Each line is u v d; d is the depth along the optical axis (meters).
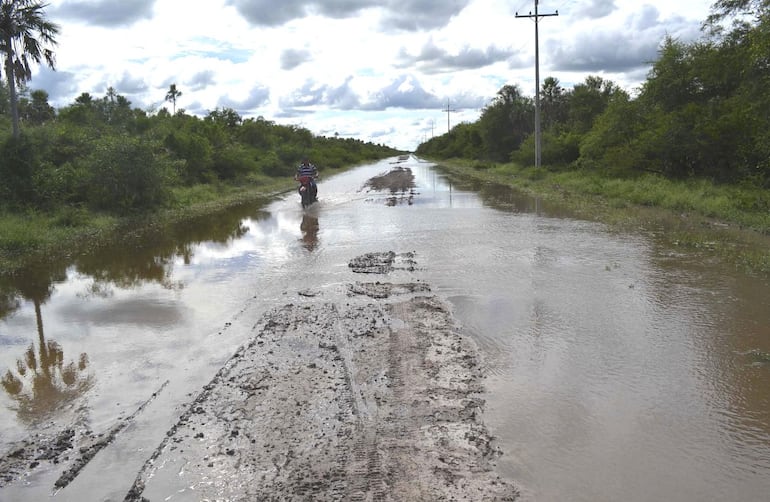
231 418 4.31
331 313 6.85
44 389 4.97
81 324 6.77
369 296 7.58
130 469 3.71
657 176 21.73
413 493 3.37
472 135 61.25
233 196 24.38
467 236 12.28
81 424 4.33
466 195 22.73
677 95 21.98
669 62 21.95
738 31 19.20
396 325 6.36
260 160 37.03
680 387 4.69
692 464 3.62
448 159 73.88
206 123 33.31
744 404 4.39
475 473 3.56
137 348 5.90
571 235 12.23
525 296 7.43
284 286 8.30
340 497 3.34
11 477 3.66
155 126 29.30
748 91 17.31
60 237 13.31
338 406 4.45
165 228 15.27
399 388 4.75
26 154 16.17
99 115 28.52
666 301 7.08
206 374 5.18
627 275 8.47
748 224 13.09
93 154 17.98
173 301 7.68
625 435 3.97
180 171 25.14
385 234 12.87
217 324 6.61
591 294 7.47
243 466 3.68
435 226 13.93
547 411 4.32
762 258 9.33
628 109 24.33
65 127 21.80
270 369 5.21
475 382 4.84
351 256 10.37
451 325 6.32
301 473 3.59
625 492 3.36
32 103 29.95
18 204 15.37
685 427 4.07
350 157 70.12
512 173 35.12
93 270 9.95
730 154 19.34
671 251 10.25
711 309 6.71
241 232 14.08
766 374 4.89
